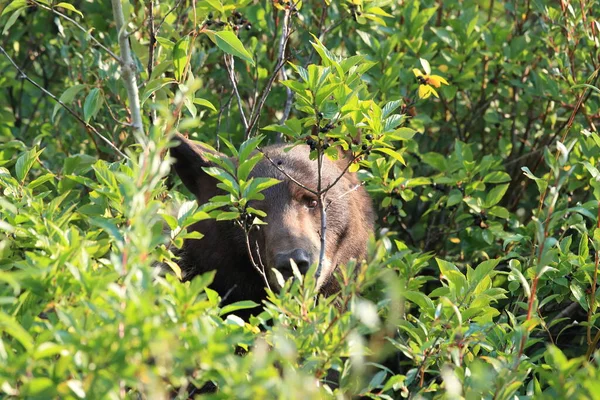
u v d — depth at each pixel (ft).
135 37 36.68
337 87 27.27
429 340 26.20
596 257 30.91
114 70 39.24
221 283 34.42
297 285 22.08
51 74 51.42
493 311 28.43
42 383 17.19
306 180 33.88
